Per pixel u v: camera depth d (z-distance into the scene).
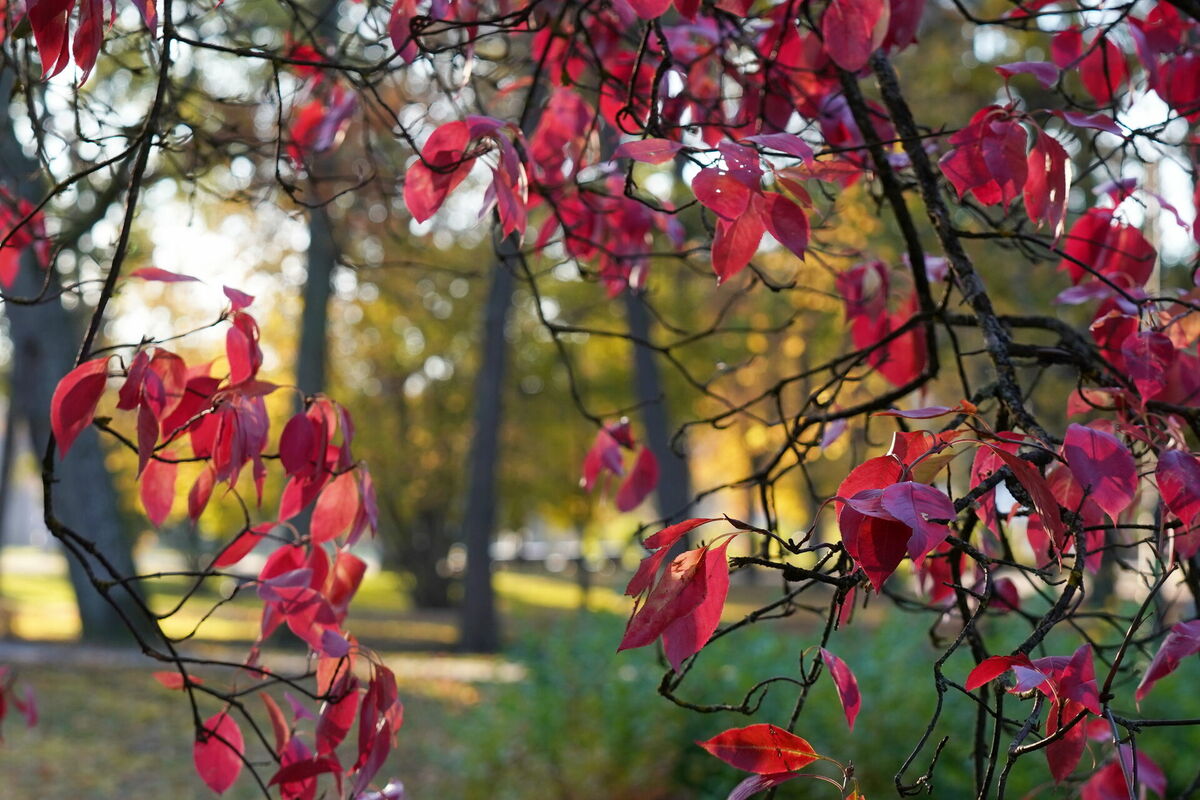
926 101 9.76
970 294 1.83
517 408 24.52
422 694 13.12
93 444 16.16
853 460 2.35
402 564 29.36
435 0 1.76
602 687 6.79
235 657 14.70
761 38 2.42
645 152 1.23
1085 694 1.12
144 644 1.64
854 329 2.42
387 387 25.22
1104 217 2.00
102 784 8.55
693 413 18.84
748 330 2.38
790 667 6.44
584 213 2.51
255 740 9.77
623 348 22.89
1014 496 1.17
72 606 27.14
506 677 8.93
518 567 48.44
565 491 25.23
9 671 2.78
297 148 2.55
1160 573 1.60
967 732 5.55
